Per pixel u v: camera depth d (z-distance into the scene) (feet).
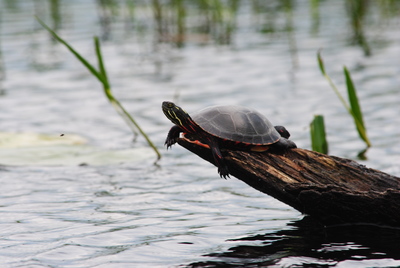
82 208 43.32
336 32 117.19
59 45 110.63
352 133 62.80
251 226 39.34
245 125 39.75
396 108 69.82
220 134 38.78
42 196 46.03
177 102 75.92
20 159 54.44
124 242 36.55
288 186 38.32
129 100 78.59
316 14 134.10
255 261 33.35
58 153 56.75
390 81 81.92
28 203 44.37
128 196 46.19
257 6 150.30
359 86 80.59
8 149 57.11
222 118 39.75
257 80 86.38
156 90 82.89
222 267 32.50
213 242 36.40
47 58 102.73
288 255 34.19
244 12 143.54
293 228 38.88
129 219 40.93
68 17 135.64
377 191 38.65
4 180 49.85
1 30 123.13
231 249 35.22
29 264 33.14
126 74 92.48
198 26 126.82
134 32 121.80
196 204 44.32
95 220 40.73
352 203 38.17
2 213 42.09
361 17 120.57
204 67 95.61
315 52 102.37
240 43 112.06
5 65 98.58
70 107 75.72
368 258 33.65
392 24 122.72
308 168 39.47
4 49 108.68
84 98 80.02
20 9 146.82
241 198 45.62
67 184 49.03
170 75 91.25
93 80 89.66
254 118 40.50
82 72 94.27
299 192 38.34
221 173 38.37
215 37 117.39
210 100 76.48
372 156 54.75
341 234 37.73
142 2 152.15
